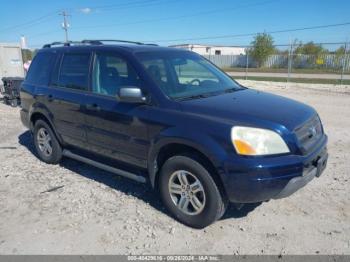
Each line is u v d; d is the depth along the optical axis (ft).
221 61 146.00
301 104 12.72
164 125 11.18
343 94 45.96
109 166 14.38
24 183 15.34
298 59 110.11
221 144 9.96
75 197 13.78
